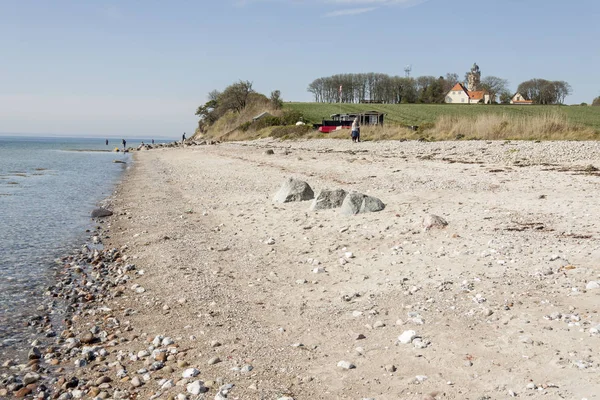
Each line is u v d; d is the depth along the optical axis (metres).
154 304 7.31
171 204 17.06
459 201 12.51
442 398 4.12
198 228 12.52
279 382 4.67
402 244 9.07
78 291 8.20
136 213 15.92
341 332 5.73
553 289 6.15
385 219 11.14
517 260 7.41
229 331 6.06
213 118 112.19
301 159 28.66
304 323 6.13
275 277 8.15
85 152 83.25
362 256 8.76
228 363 5.14
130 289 8.14
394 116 81.25
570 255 7.36
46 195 22.22
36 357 5.69
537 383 4.15
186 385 4.70
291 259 9.11
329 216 12.16
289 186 15.02
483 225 9.77
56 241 12.34
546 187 13.82
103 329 6.50
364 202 12.16
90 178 31.45
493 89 160.88
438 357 4.83
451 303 6.13
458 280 6.91
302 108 93.44
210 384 4.68
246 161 31.83
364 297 6.78
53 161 53.25
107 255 10.62
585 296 5.80
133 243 11.59
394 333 5.52
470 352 4.85
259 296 7.31
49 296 8.02
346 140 40.97
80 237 12.79
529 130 29.98
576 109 88.75
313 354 5.23
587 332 4.90
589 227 8.96
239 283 7.98
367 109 91.31
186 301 7.30
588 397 3.82
